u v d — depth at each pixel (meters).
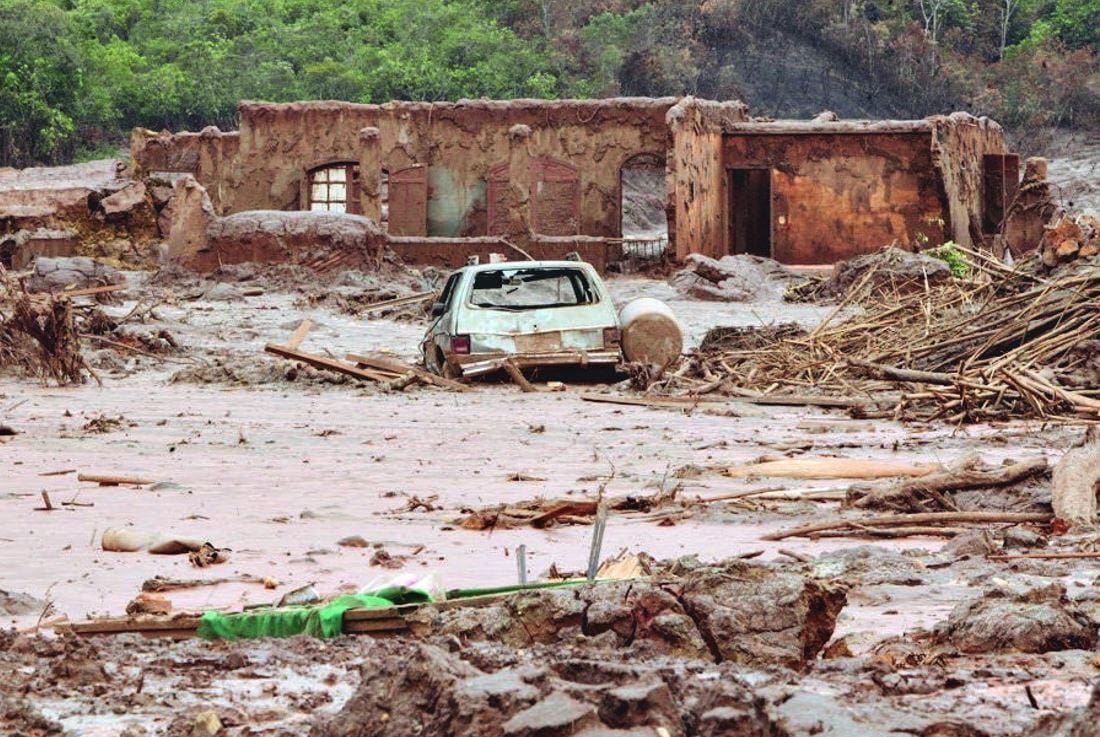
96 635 18.00
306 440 44.84
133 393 60.41
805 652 15.75
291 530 28.28
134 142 155.00
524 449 42.59
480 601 17.75
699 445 43.16
